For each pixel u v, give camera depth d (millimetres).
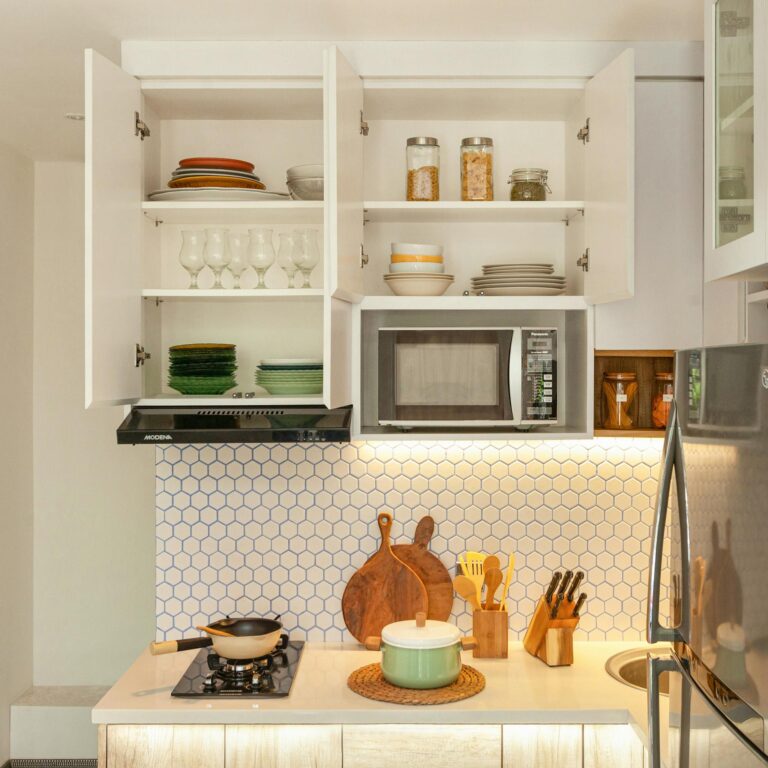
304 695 2365
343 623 2891
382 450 2891
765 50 1697
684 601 1676
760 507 1320
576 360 2754
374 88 2619
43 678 4191
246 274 2867
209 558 2887
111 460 4207
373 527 2891
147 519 4223
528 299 2635
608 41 2617
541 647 2684
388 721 2258
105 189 2307
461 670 2553
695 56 2629
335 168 2301
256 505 2883
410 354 2590
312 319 2852
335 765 2279
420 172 2691
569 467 2902
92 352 2225
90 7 2342
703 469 1562
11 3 2316
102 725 2289
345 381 2545
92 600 4207
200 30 2504
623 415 2684
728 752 1457
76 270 4156
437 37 2574
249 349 2854
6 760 3871
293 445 2885
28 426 4113
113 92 2371
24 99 3123
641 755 2205
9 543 3879
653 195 2645
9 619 3887
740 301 2543
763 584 1312
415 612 2801
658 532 1755
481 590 2811
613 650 2785
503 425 2625
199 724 2285
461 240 2906
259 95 2658
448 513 2896
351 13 2395
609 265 2412
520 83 2629
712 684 1534
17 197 3914
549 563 2900
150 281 2699
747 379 1369
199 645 2490
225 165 2639
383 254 2896
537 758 2281
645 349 2637
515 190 2719
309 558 2891
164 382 2832
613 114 2385
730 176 1942
